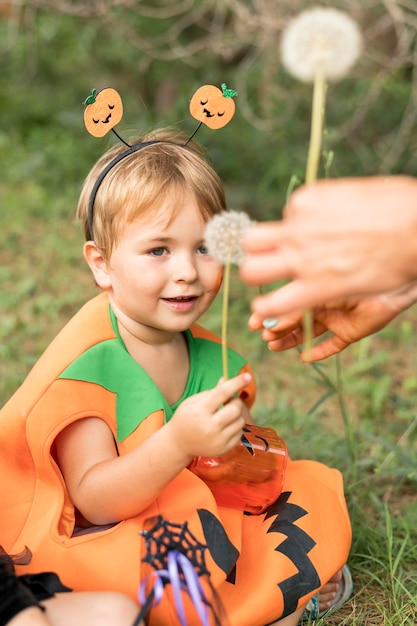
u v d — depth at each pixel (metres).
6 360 3.48
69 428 1.88
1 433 1.93
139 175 1.94
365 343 3.68
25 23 6.03
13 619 1.50
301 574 1.86
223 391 1.65
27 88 7.43
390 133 5.82
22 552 1.81
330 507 2.06
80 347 1.93
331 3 4.51
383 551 2.31
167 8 5.20
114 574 1.72
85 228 2.12
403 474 2.62
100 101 2.10
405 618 2.03
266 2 4.46
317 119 1.35
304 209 1.23
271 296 1.28
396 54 5.06
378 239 1.21
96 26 5.92
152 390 1.93
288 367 3.63
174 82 6.45
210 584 1.66
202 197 1.97
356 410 3.27
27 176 5.97
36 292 4.27
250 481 1.97
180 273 1.91
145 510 1.82
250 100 5.85
